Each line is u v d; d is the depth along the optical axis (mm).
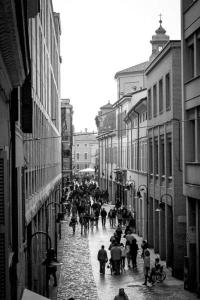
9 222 10664
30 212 19266
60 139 63250
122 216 49188
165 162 32344
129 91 76062
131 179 52656
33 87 21734
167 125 31859
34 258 21281
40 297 13844
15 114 12906
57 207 45688
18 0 8375
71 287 25812
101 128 90938
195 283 24719
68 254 35125
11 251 11672
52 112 42469
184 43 26422
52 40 43219
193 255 25094
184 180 26562
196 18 24250
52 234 34906
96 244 39219
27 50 11422
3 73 9602
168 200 31328
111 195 76188
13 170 12859
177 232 28812
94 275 28656
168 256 31422
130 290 24875
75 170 153875
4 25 8070
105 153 84750
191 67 26203
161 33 68188
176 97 30250
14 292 11828
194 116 25312
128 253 31109
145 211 42188
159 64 34438
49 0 36750
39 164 25734
